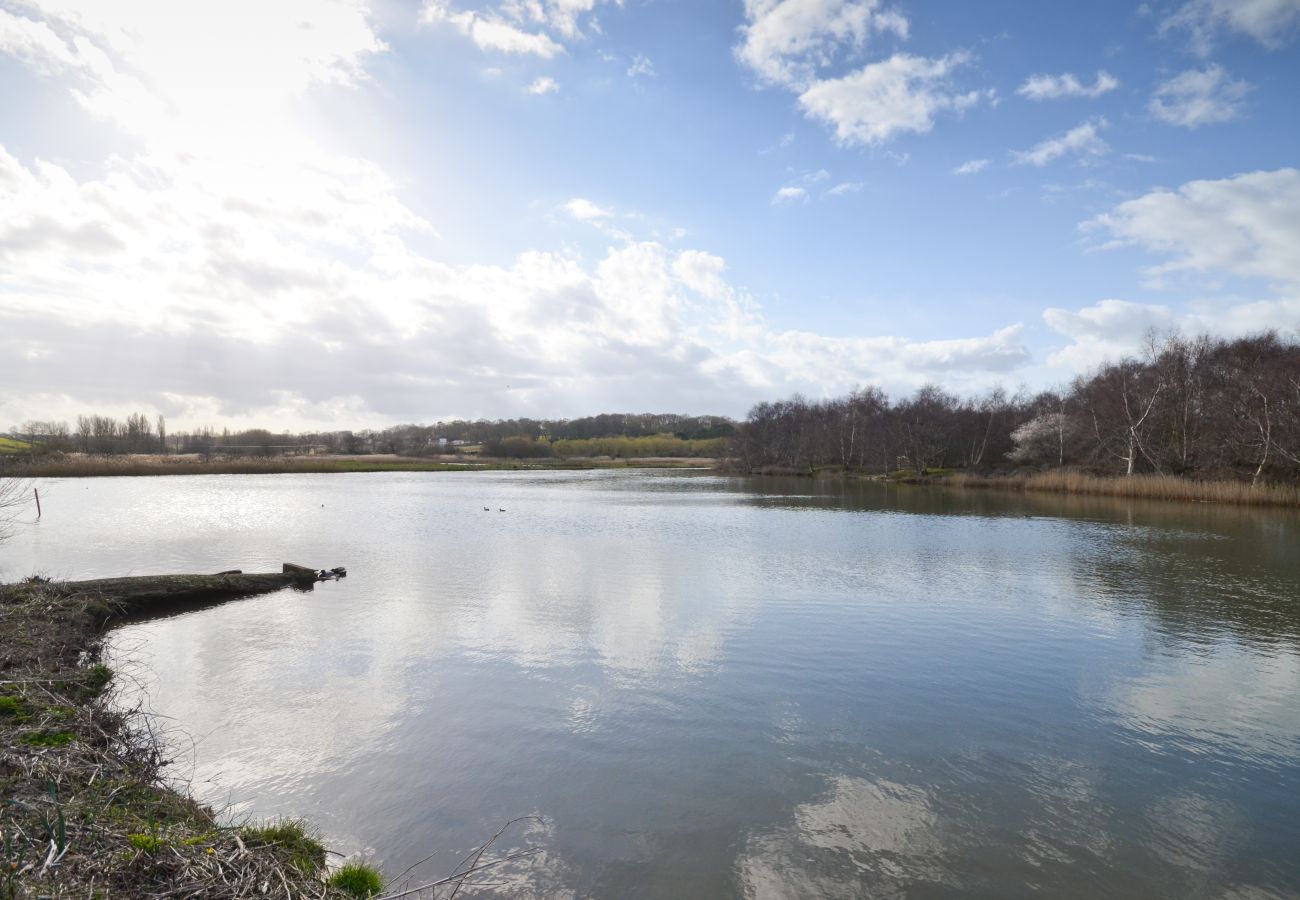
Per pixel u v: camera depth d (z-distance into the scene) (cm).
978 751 1112
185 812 823
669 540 3509
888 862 814
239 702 1289
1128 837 873
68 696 1180
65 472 9319
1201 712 1279
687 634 1753
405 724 1193
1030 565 2745
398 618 1908
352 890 703
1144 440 6844
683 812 919
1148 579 2475
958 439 9994
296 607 2039
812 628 1812
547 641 1688
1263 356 6912
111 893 578
